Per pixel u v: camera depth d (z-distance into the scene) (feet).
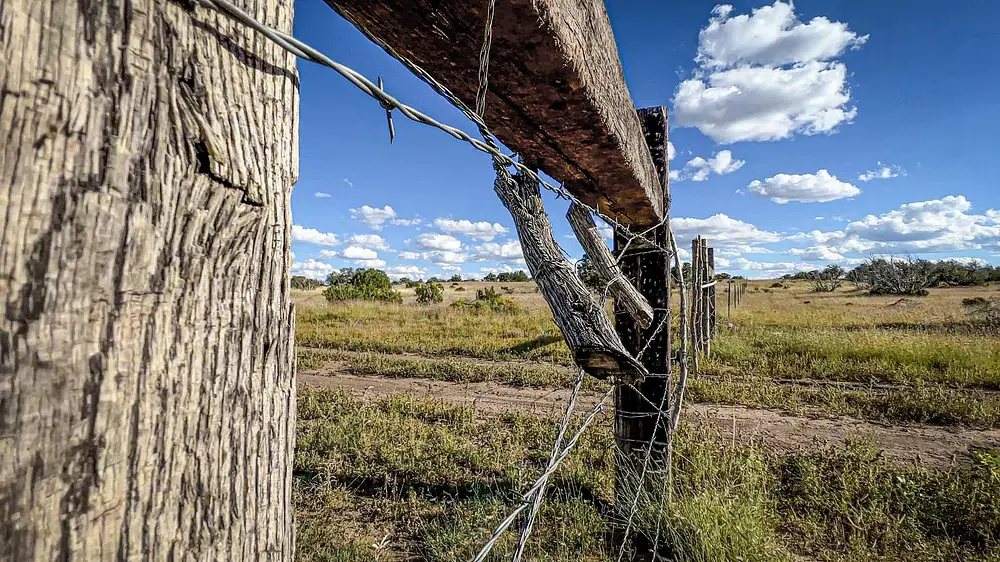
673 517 9.20
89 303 1.04
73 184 1.01
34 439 0.95
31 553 0.95
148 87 1.17
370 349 34.17
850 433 16.07
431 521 10.78
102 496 1.08
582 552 9.45
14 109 0.93
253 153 1.45
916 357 25.86
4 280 0.90
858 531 9.68
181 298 1.25
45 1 1.00
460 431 16.26
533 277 4.65
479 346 33.78
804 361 26.58
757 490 10.28
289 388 1.61
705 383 21.50
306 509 11.27
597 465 13.41
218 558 1.35
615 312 9.71
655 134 9.32
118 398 1.10
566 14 3.01
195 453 1.30
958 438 15.79
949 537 9.81
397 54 3.00
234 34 1.41
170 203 1.21
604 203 7.00
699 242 15.96
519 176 4.38
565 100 3.68
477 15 2.55
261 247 1.49
